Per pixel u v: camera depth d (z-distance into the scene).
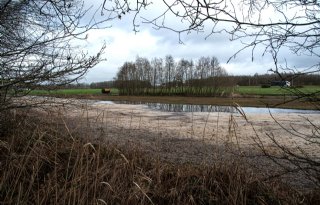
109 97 83.88
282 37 4.18
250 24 4.01
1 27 6.96
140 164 8.26
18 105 7.54
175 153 12.09
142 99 75.12
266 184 7.36
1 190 6.00
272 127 21.69
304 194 7.00
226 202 6.90
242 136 17.56
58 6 6.10
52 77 6.57
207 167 8.25
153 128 19.66
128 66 97.31
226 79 88.88
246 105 46.75
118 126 17.98
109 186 6.10
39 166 6.76
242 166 8.12
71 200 5.96
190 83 93.56
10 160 6.28
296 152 12.86
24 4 6.72
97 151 7.30
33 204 5.89
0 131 7.70
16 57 6.59
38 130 7.42
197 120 26.06
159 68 96.75
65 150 7.51
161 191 7.06
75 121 8.95
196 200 7.07
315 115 31.33
